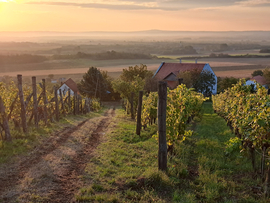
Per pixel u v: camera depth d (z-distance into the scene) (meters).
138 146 11.34
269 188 6.26
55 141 11.25
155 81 58.03
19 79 11.89
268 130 6.68
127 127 16.62
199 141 12.27
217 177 7.27
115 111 36.91
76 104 25.89
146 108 15.15
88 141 11.92
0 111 9.92
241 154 9.37
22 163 7.90
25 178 6.69
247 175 7.47
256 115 7.25
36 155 8.88
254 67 161.75
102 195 5.94
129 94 25.67
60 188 6.35
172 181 6.89
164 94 7.59
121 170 7.95
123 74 69.56
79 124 17.36
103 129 15.64
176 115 9.46
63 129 14.60
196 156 9.79
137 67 69.19
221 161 8.90
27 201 5.54
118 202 5.77
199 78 58.78
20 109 12.93
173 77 64.12
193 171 8.04
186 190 6.51
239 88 13.27
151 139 12.98
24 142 10.23
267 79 67.75
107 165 8.34
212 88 60.56
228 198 6.02
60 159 8.65
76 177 7.12
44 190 6.15
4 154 8.41
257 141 7.17
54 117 18.42
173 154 9.95
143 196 6.05
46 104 15.07
